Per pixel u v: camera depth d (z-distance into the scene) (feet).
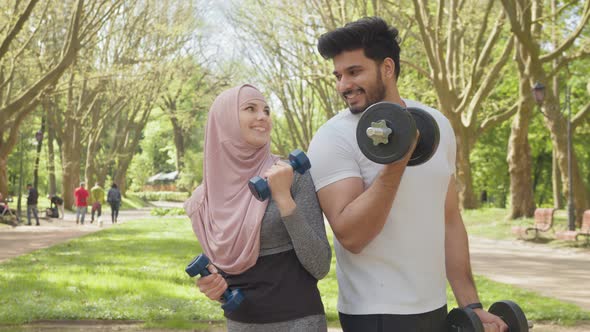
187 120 164.96
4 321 22.61
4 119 62.64
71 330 21.88
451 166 8.46
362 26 7.36
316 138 7.80
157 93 145.59
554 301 27.61
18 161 164.35
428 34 73.46
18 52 74.90
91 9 68.85
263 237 7.31
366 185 7.50
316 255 7.13
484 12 75.51
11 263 39.32
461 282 8.52
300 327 7.27
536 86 62.34
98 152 168.66
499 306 8.14
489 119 86.89
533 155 125.59
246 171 7.50
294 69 106.01
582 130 98.48
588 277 36.60
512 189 74.28
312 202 7.43
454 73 79.05
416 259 7.62
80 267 36.91
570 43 63.62
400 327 7.48
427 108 8.39
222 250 7.45
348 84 7.49
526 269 40.24
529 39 62.28
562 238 55.62
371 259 7.59
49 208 106.11
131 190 245.04
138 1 106.32
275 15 92.02
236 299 7.16
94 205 95.91
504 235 64.54
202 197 7.79
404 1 76.28
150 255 44.70
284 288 7.30
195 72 143.54
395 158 6.02
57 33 83.46
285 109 127.65
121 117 163.43
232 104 7.48
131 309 24.22
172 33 110.63
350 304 7.72
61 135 129.70
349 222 7.01
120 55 107.24
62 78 103.50
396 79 7.70
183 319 22.89
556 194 98.63
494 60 95.25
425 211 7.70
